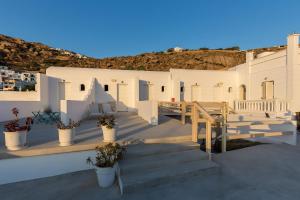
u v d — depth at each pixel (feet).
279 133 24.53
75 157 16.02
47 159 15.24
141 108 39.01
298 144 25.29
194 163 16.08
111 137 17.44
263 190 13.07
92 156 16.53
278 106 30.86
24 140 15.46
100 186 13.39
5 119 38.81
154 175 13.82
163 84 57.21
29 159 14.79
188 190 12.98
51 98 49.03
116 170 14.38
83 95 51.21
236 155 20.40
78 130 23.70
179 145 18.12
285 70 41.86
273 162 18.40
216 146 22.40
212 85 59.36
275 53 44.83
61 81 49.78
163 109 44.24
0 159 14.14
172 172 14.30
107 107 47.26
